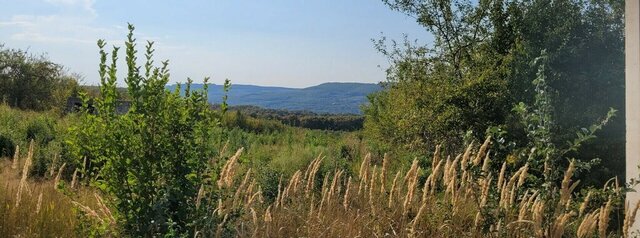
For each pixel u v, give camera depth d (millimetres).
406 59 16984
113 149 5297
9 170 11352
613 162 12430
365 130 20609
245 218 5621
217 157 5832
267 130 33500
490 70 14859
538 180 6004
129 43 5355
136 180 5266
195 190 5363
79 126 5492
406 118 15484
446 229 6094
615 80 13836
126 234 5246
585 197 6059
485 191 5941
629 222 5500
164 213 5098
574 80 14086
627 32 7172
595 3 14977
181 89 5719
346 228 6188
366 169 6758
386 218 6430
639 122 6910
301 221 6355
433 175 6188
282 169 12492
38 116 22016
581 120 13320
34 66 36594
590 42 14484
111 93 5426
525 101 14164
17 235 5520
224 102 5906
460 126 14406
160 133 5449
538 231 5426
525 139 12883
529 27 15703
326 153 16172
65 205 6539
